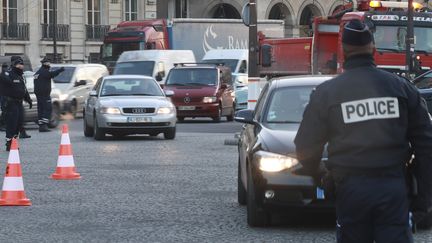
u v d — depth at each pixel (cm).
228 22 11012
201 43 10819
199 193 3112
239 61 9469
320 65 7275
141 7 14538
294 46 7838
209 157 4359
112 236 2327
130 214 2673
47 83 6347
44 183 3394
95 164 4044
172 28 10650
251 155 2395
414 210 1351
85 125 5803
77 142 5325
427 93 5078
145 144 5153
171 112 5444
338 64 6594
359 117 1293
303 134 1330
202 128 6794
